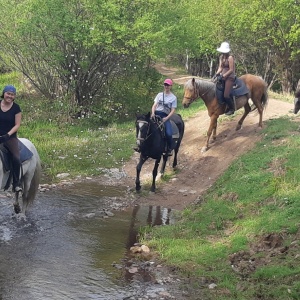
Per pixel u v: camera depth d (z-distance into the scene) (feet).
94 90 67.87
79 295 21.58
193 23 84.28
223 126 51.60
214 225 29.89
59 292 21.72
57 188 38.93
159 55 70.03
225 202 32.91
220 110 46.21
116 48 63.67
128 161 47.62
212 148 46.93
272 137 43.55
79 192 38.24
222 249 26.21
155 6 68.28
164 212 34.76
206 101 46.29
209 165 43.91
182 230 29.89
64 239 28.19
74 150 49.75
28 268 23.93
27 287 21.95
